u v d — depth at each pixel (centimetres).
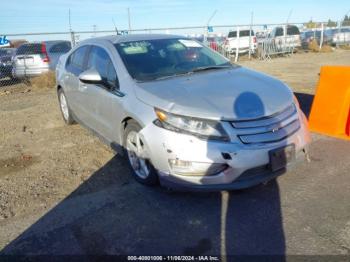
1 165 518
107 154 533
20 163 522
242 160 342
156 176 398
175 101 372
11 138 645
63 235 340
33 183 454
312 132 579
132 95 417
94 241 328
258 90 399
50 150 568
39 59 1330
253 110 359
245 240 316
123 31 1523
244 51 2075
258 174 358
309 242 308
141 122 387
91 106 526
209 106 359
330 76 566
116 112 445
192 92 390
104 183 441
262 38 2078
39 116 795
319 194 386
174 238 325
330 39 2620
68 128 680
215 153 342
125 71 453
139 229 341
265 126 356
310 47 2402
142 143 401
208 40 1864
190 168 350
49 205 397
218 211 364
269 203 373
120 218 361
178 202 385
